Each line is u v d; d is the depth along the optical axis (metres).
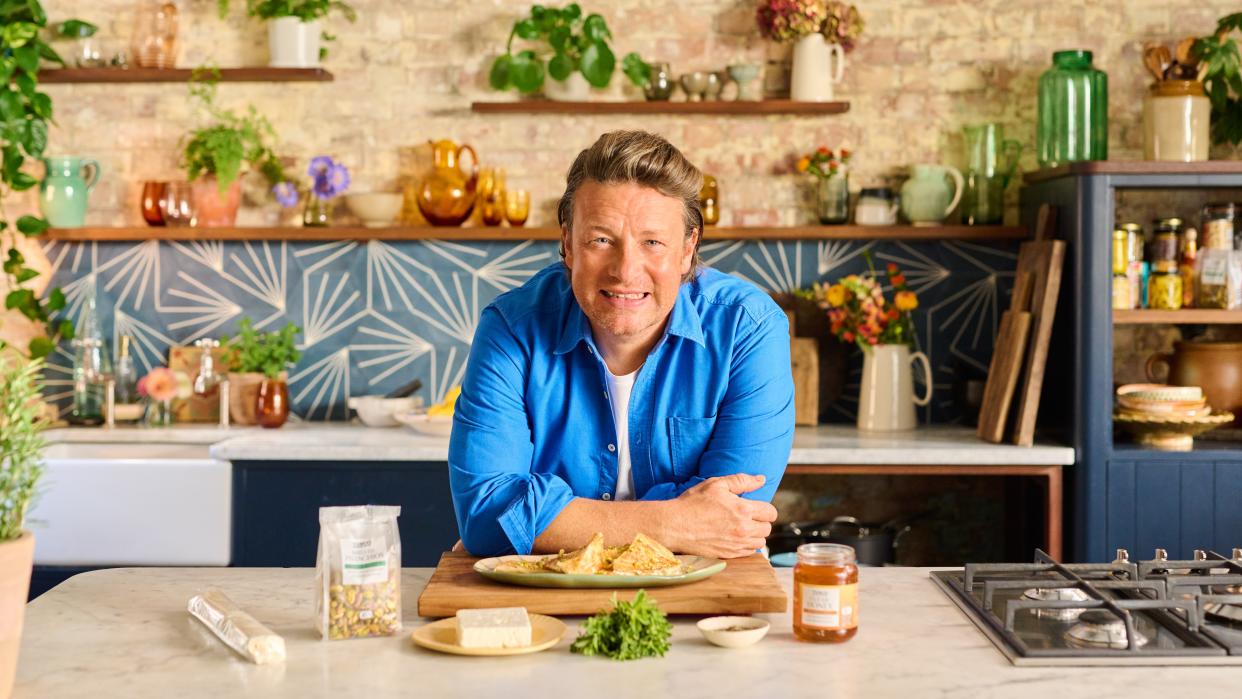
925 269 4.05
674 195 1.76
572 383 2.01
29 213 4.13
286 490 3.51
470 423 1.97
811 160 3.95
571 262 1.88
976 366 4.05
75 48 4.10
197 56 4.10
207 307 4.13
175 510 3.52
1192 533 3.45
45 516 3.52
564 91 4.00
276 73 3.97
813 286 4.06
